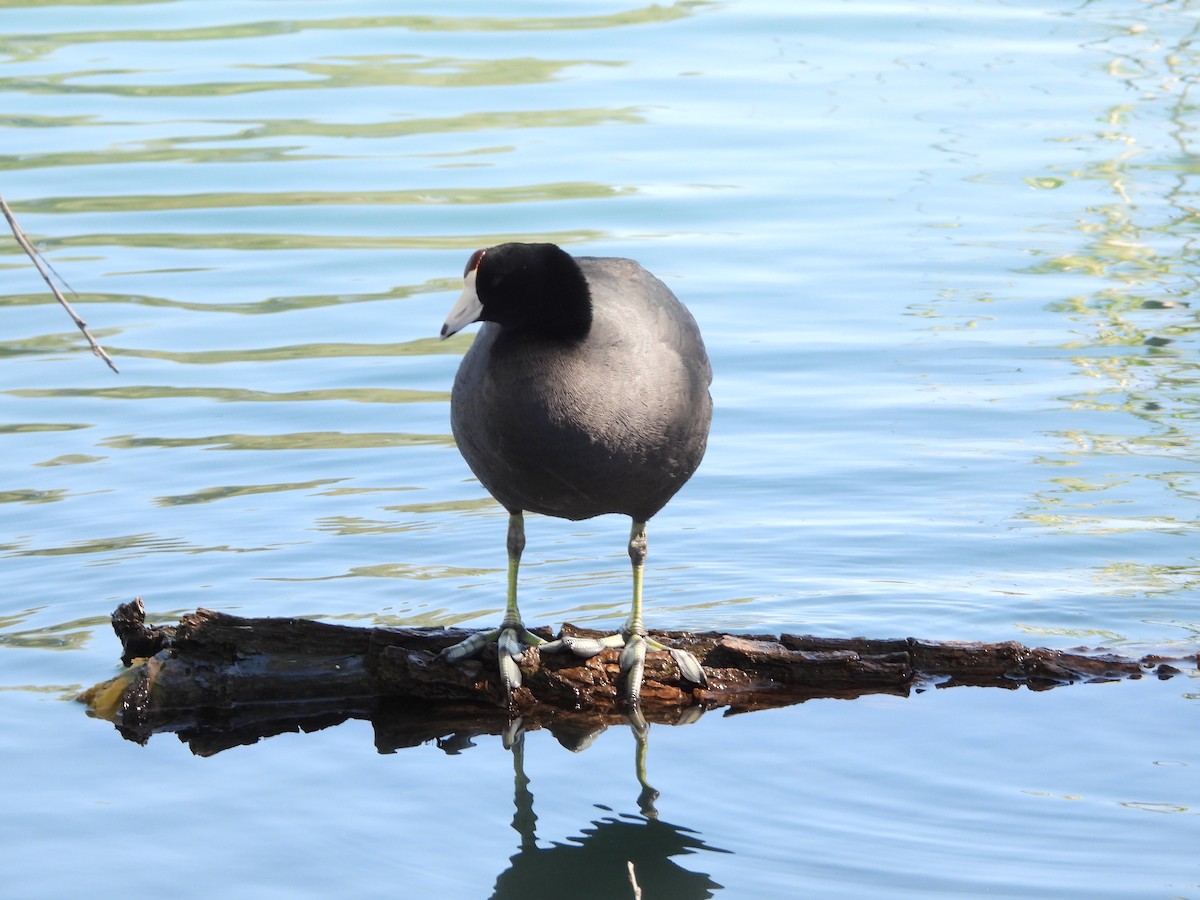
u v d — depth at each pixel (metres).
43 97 22.75
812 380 15.38
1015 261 17.95
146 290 17.50
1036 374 15.45
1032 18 26.17
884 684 10.38
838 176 20.31
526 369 9.19
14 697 10.15
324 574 11.84
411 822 8.65
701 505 13.12
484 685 10.34
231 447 14.12
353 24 26.14
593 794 8.98
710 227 18.84
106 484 13.35
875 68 23.86
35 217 19.17
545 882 7.98
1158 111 22.05
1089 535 12.37
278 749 9.64
